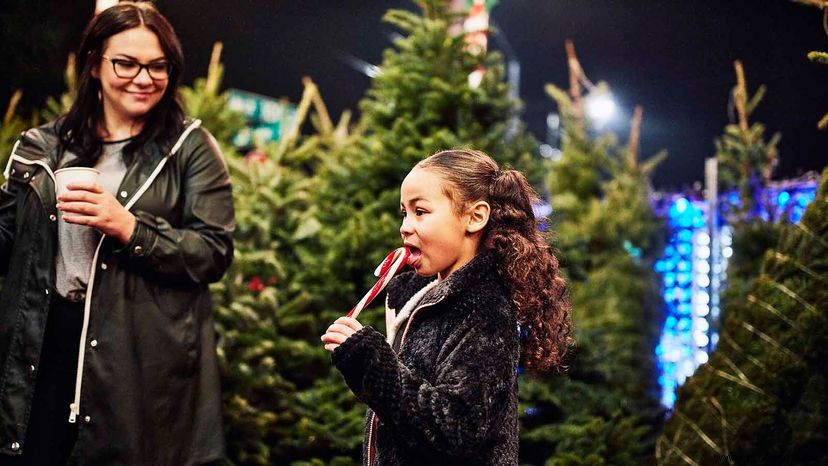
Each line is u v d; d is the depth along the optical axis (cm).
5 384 299
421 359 229
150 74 318
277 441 457
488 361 221
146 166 320
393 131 500
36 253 307
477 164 245
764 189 628
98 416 299
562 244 557
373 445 237
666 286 780
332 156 574
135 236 302
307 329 473
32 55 505
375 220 483
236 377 426
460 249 241
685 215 782
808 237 335
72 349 304
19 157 320
